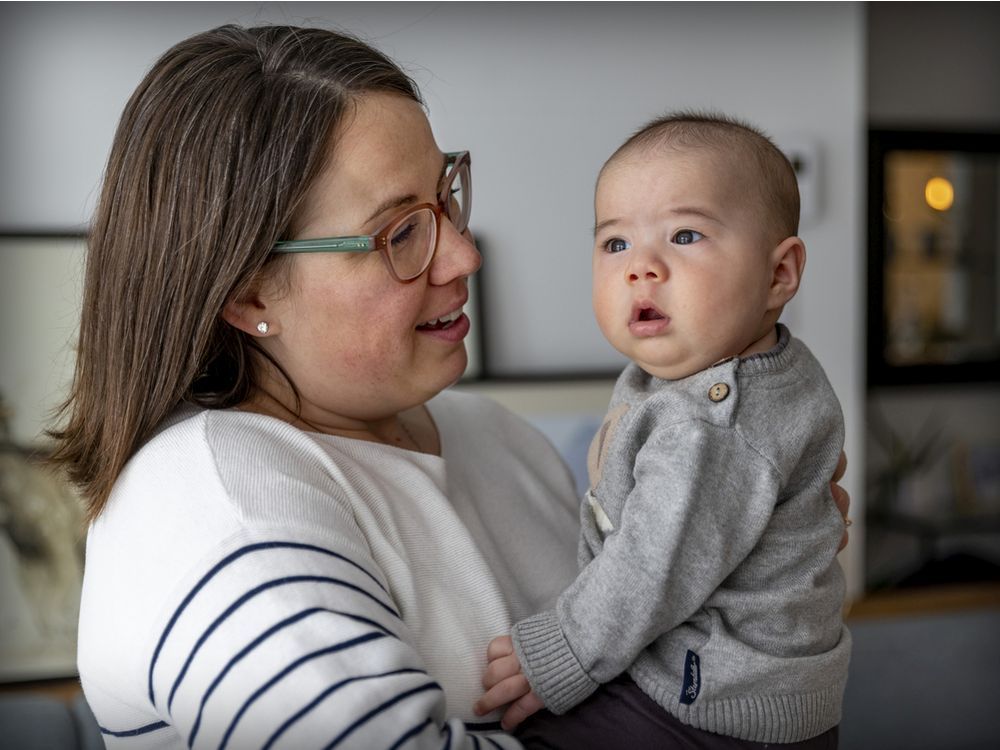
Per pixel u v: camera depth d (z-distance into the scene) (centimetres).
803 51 330
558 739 98
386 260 98
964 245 377
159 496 87
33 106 278
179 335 95
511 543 114
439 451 118
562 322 316
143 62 283
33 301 276
